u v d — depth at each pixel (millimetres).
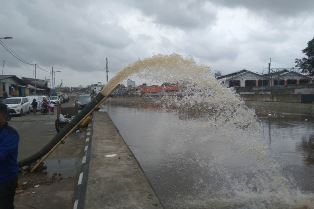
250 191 7703
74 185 8227
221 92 9609
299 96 36844
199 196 7406
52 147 9734
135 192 6285
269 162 10078
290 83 68250
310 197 7309
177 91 11586
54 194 7609
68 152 12172
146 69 9141
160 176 8891
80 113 9688
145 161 10570
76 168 9914
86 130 17344
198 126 14422
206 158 10766
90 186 6629
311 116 27766
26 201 7188
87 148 11641
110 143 12031
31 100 39406
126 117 26719
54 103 42719
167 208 6691
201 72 9133
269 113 31375
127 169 8000
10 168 4805
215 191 7730
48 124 23562
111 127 17484
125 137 15438
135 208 5512
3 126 4758
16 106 31562
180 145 12727
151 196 6090
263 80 68250
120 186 6645
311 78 60812
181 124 16578
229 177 8781
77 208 5871
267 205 6883
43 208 6797
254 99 48312
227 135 10570
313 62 51844
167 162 10391
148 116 27094
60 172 9547
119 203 5727
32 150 13180
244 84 68188
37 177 9094
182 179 8578
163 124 19859
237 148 10562
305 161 10406
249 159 10422
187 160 10594
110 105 46281
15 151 4832
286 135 16125
